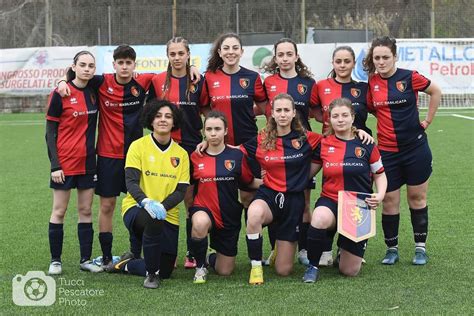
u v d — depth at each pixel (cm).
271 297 454
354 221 500
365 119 567
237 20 2130
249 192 555
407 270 524
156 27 2202
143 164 504
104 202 546
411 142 550
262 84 586
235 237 522
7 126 1834
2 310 430
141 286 488
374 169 522
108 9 2205
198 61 1972
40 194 887
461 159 1116
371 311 419
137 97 551
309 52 1936
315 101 577
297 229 517
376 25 2373
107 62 2020
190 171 525
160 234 479
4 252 594
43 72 2078
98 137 551
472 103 2006
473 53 1966
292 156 514
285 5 2300
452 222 688
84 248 543
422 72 1966
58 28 2286
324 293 462
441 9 2181
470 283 483
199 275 500
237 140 579
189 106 562
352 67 557
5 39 2317
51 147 525
